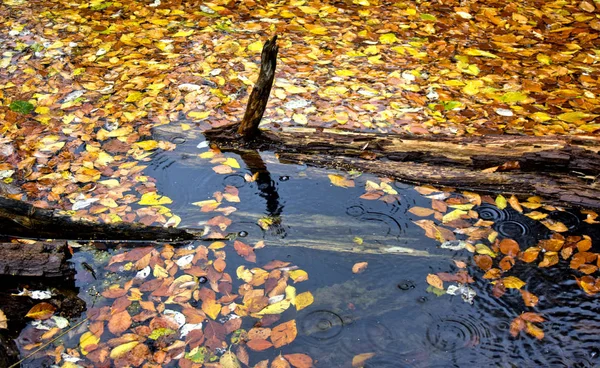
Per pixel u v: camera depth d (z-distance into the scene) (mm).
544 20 3430
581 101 2783
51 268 2025
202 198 2330
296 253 2139
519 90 2861
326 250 2150
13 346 1873
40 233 2146
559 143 2338
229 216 2264
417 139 2443
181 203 2309
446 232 2205
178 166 2461
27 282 2025
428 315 1963
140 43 3201
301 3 3564
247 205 2307
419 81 2914
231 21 3393
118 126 2652
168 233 2174
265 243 2170
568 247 2141
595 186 2273
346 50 3143
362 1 3580
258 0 3592
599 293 2006
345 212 2281
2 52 3111
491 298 2004
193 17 3428
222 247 2150
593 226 2211
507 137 2410
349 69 2996
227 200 2322
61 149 2525
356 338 1903
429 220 2248
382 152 2447
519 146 2352
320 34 3273
